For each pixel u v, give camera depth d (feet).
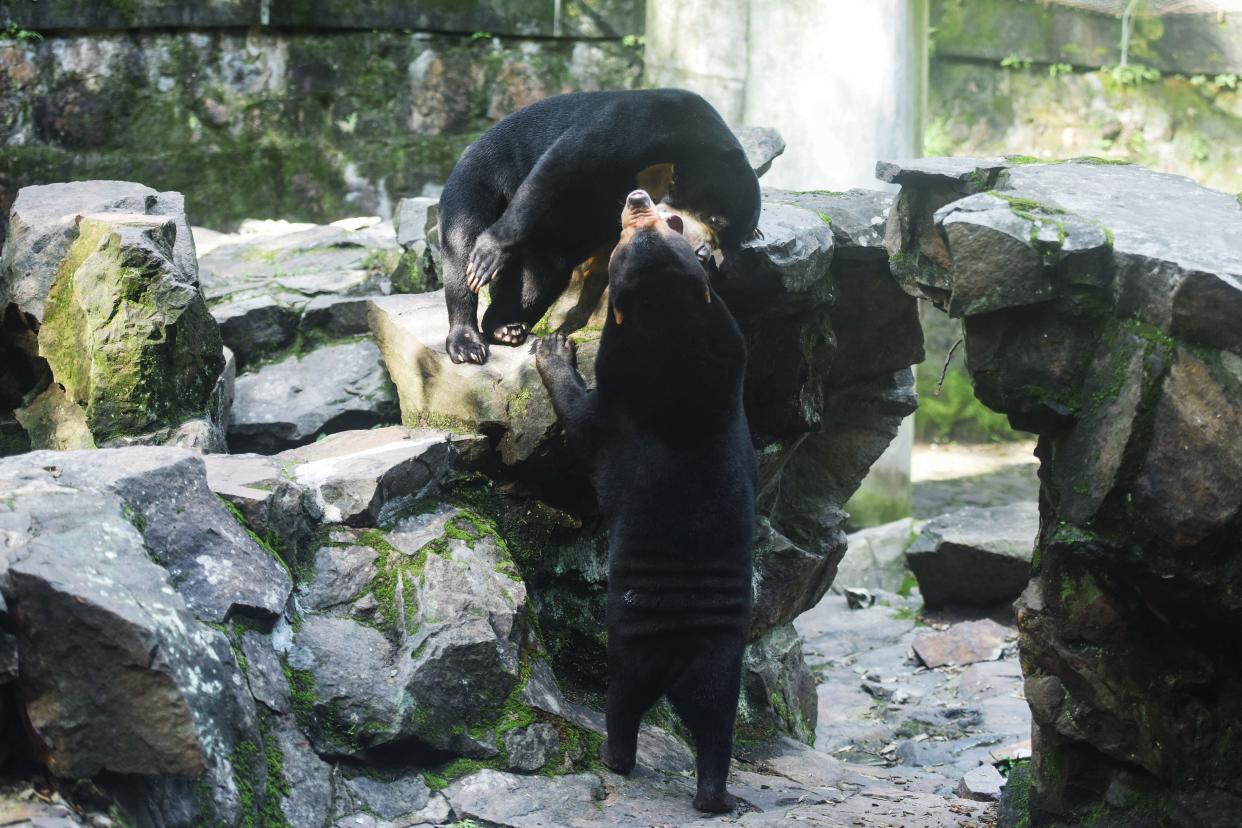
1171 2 38.29
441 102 31.76
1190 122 39.65
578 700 17.44
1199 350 11.79
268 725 13.02
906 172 15.94
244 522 14.06
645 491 14.67
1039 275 12.91
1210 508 11.60
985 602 29.14
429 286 22.41
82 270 16.92
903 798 16.83
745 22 28.81
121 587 11.00
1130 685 13.20
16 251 17.88
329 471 15.70
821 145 28.81
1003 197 13.96
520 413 16.96
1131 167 16.24
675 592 14.58
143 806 11.00
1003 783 17.79
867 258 19.88
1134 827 13.23
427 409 18.20
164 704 10.66
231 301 22.07
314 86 31.04
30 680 10.57
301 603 14.43
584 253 17.42
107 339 16.63
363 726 13.66
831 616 30.12
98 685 10.60
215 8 30.12
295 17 30.60
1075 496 12.87
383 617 14.70
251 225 28.84
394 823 13.26
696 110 16.49
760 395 19.33
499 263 16.88
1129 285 12.49
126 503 12.58
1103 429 12.62
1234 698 12.44
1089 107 39.58
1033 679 14.21
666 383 14.48
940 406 42.80
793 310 18.76
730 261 16.93
